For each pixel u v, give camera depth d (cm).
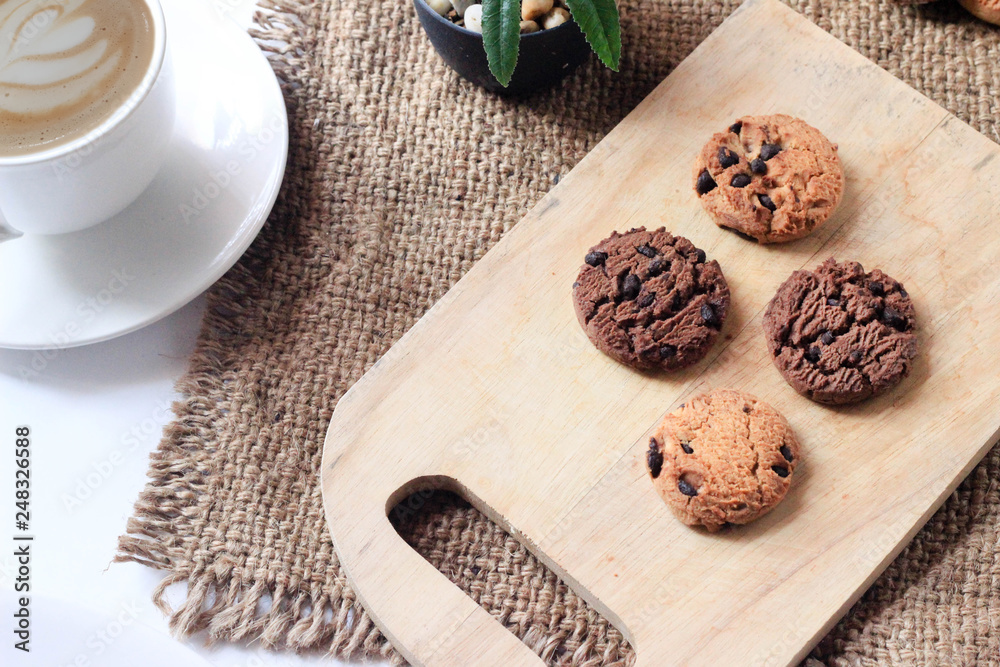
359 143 61
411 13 62
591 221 57
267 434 57
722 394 54
